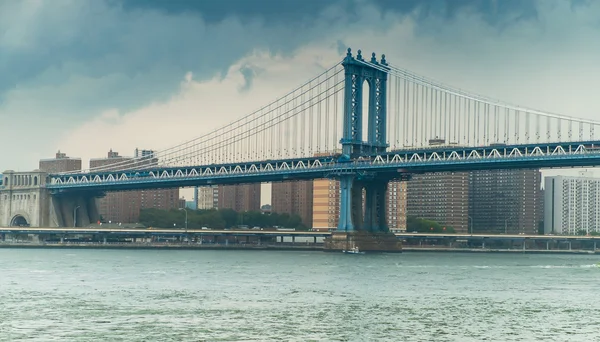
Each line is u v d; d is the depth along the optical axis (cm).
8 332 11956
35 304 14562
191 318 13138
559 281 19450
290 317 13312
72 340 11456
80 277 19575
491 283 18800
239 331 12131
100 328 12281
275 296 15862
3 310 13838
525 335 12094
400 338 11806
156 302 14888
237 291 16638
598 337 12006
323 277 19988
